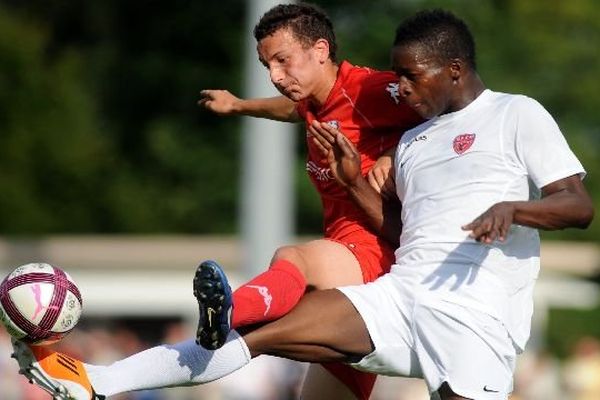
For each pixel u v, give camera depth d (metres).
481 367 25.55
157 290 101.25
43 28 142.25
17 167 128.50
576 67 139.88
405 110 27.62
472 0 135.62
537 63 137.38
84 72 138.62
